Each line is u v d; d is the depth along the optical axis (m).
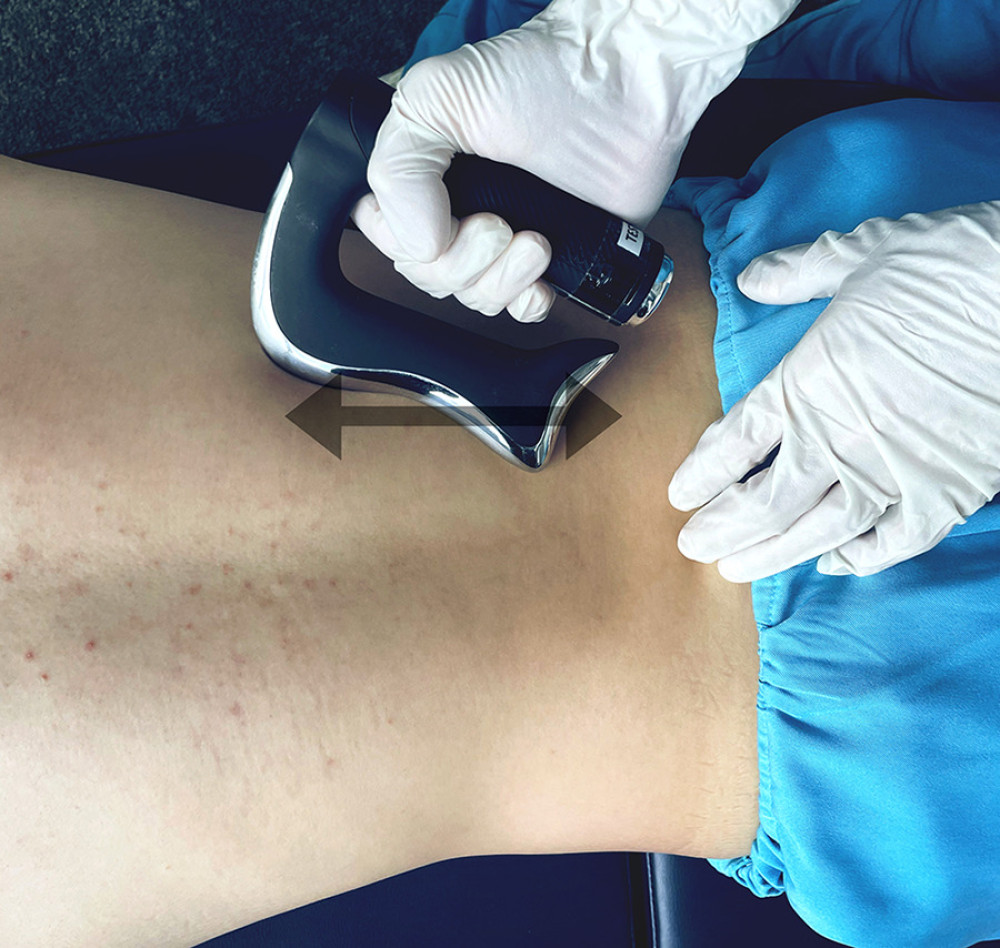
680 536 0.72
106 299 0.73
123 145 1.12
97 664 0.64
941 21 1.10
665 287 0.64
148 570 0.66
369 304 0.65
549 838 0.78
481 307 0.65
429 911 1.08
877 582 0.72
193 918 0.69
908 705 0.69
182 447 0.68
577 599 0.72
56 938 0.65
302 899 0.71
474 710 0.70
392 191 0.58
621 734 0.73
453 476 0.72
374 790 0.68
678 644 0.74
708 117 1.14
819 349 0.64
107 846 0.64
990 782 0.69
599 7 0.62
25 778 0.62
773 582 0.73
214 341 0.72
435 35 1.17
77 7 1.37
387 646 0.68
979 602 0.71
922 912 0.71
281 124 1.14
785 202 0.84
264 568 0.68
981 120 0.90
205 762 0.65
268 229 0.62
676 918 1.07
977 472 0.64
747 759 0.75
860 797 0.70
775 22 0.62
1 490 0.66
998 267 0.61
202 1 1.39
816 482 0.65
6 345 0.69
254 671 0.66
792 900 0.76
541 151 0.62
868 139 0.86
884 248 0.67
